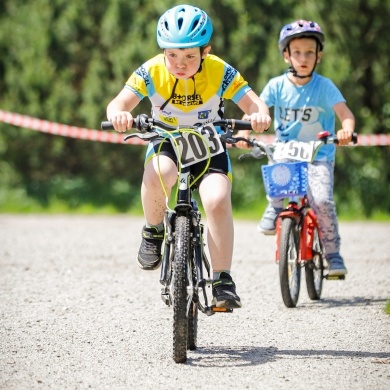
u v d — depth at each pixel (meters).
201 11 14.30
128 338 15.96
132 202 40.44
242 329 16.78
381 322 17.34
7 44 39.59
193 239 14.16
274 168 18.50
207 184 14.30
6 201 40.25
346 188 39.69
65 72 39.25
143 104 37.91
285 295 18.53
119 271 23.30
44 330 16.56
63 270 23.39
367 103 42.47
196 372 13.70
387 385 13.03
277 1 37.72
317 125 20.25
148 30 37.97
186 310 13.73
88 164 40.75
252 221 36.38
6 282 21.61
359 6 41.00
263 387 12.90
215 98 14.96
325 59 37.97
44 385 13.03
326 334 16.33
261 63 37.47
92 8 39.16
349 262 25.33
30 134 39.41
